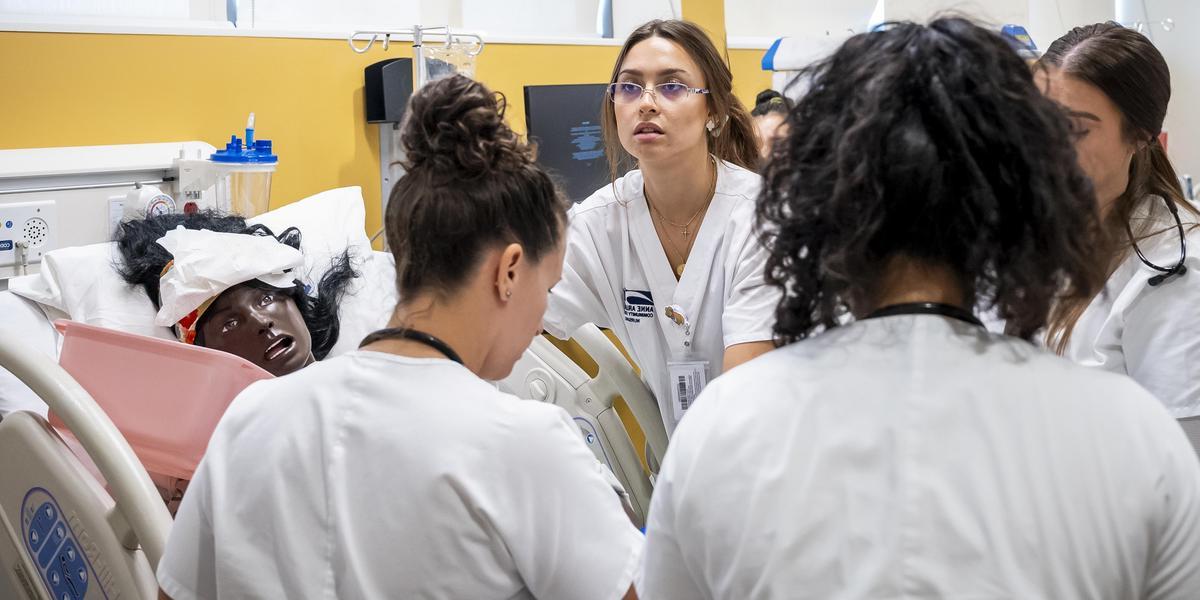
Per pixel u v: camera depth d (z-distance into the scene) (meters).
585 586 1.04
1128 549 0.78
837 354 0.86
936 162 0.80
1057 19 4.62
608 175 3.21
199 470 1.11
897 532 0.78
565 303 2.19
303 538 1.02
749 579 0.82
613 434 2.46
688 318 2.07
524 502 1.02
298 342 1.94
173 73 2.58
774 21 4.75
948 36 0.83
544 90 3.06
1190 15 4.57
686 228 2.08
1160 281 1.59
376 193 2.97
